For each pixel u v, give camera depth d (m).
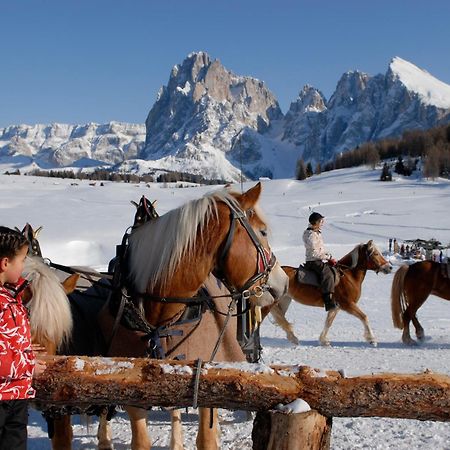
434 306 18.75
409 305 12.47
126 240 4.75
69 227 52.44
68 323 4.18
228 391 3.26
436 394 3.18
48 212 68.38
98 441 5.48
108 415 4.79
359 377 3.25
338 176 132.62
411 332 13.95
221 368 3.31
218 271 4.35
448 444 5.66
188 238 4.24
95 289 5.58
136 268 4.47
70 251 39.25
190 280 4.29
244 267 4.29
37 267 4.16
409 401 3.19
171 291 4.32
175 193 96.62
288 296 11.48
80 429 6.48
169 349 4.42
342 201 85.31
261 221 4.56
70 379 3.32
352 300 12.10
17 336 3.21
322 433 3.24
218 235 4.25
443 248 38.69
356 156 161.00
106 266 27.89
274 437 3.17
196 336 4.52
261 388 3.22
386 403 3.20
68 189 107.12
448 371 9.27
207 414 4.26
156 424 6.54
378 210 73.69
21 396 3.21
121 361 3.38
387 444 5.66
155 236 4.39
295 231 51.81
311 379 3.24
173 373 3.30
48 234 45.91
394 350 11.41
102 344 4.83
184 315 4.46
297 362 10.07
